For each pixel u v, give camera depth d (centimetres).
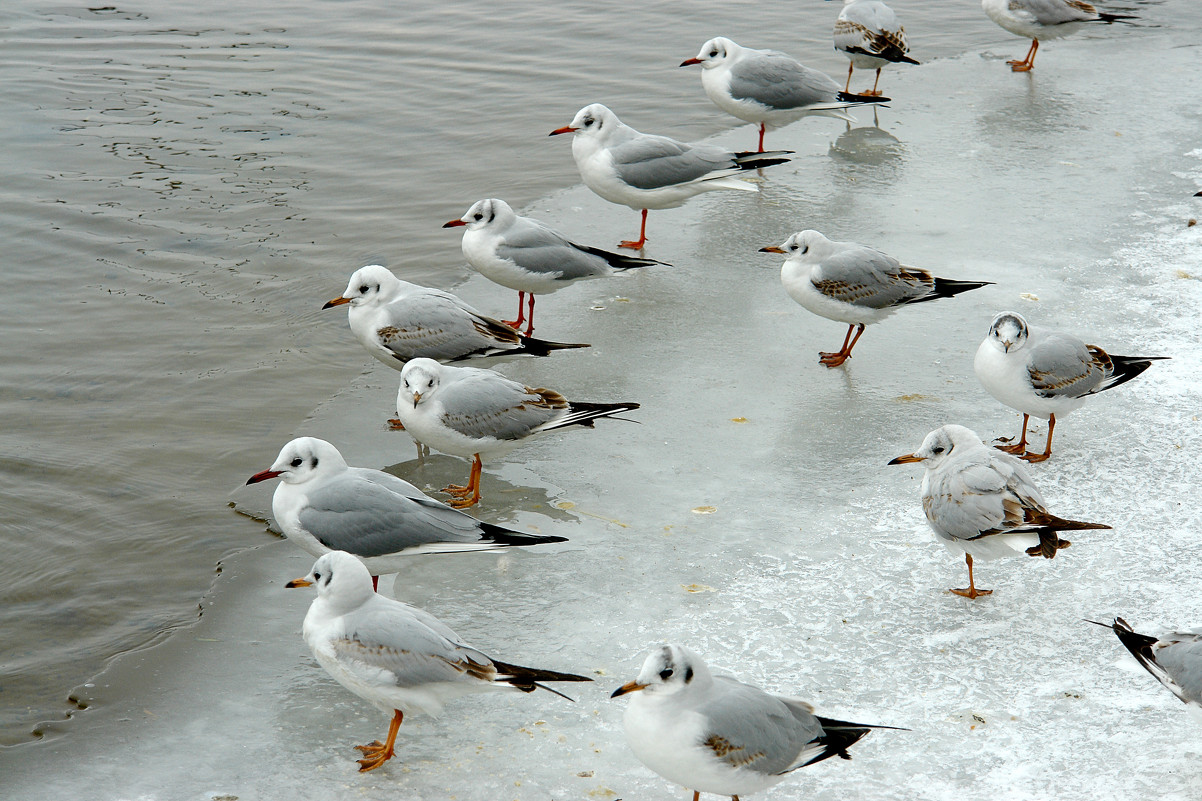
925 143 1461
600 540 763
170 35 1833
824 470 838
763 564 733
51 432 917
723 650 654
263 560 765
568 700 623
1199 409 890
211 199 1320
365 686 575
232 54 1759
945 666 639
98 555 779
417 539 700
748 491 814
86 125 1498
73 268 1172
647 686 521
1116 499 784
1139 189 1303
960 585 710
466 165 1424
